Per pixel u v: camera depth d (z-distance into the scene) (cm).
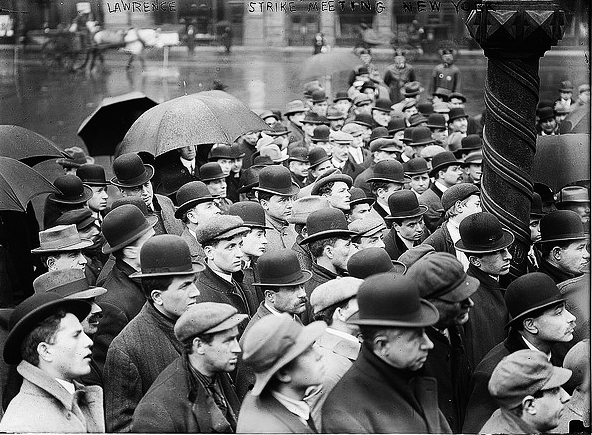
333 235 630
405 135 1269
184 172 900
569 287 611
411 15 2306
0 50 2194
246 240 682
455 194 754
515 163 637
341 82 2092
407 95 1662
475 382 510
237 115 906
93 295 527
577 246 644
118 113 1178
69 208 803
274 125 1255
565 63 1814
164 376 483
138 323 540
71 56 2214
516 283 522
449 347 504
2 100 1970
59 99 1964
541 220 655
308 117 1366
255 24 2284
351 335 517
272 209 791
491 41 625
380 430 443
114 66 2241
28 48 2206
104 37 2227
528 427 450
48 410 482
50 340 483
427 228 897
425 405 457
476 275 598
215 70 2177
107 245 622
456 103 1689
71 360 487
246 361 436
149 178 790
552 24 617
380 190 900
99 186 862
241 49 2289
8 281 736
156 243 538
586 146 870
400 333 441
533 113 639
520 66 630
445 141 1386
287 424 437
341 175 786
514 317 521
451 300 491
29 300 491
